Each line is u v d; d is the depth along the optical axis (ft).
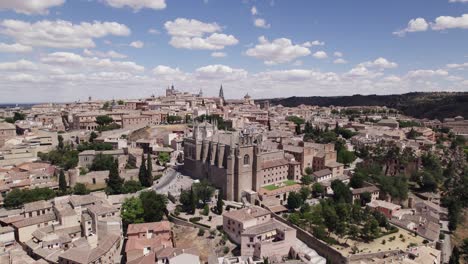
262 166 624.59
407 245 465.47
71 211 488.44
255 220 479.41
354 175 647.56
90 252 410.52
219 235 483.92
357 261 421.18
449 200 616.80
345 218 498.69
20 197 546.67
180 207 561.84
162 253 413.80
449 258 456.45
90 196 538.47
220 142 636.48
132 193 624.59
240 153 582.76
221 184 613.52
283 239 447.83
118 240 467.52
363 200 595.88
